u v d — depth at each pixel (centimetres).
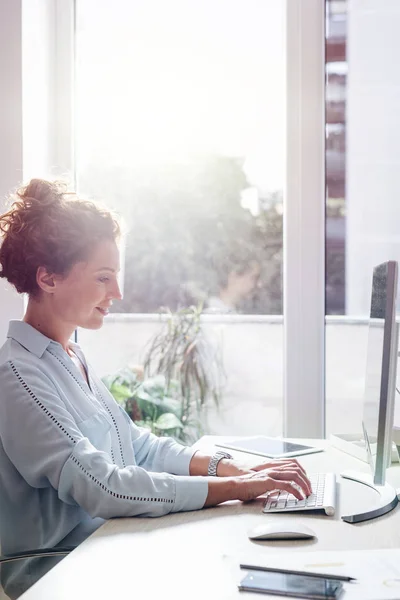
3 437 142
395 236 245
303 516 133
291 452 186
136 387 263
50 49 250
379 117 244
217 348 261
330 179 246
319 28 240
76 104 261
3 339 229
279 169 256
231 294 260
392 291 133
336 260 247
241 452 188
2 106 230
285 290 247
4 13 228
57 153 255
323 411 247
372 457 145
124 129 263
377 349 143
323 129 242
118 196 264
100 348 265
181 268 263
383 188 245
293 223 245
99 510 134
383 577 100
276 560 107
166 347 263
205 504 139
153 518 134
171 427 257
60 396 149
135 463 170
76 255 155
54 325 160
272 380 258
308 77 241
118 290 161
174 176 263
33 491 148
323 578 100
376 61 243
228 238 261
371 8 242
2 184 231
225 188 260
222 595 97
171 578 103
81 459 136
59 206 156
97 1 261
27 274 156
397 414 207
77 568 108
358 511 136
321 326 245
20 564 132
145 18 261
